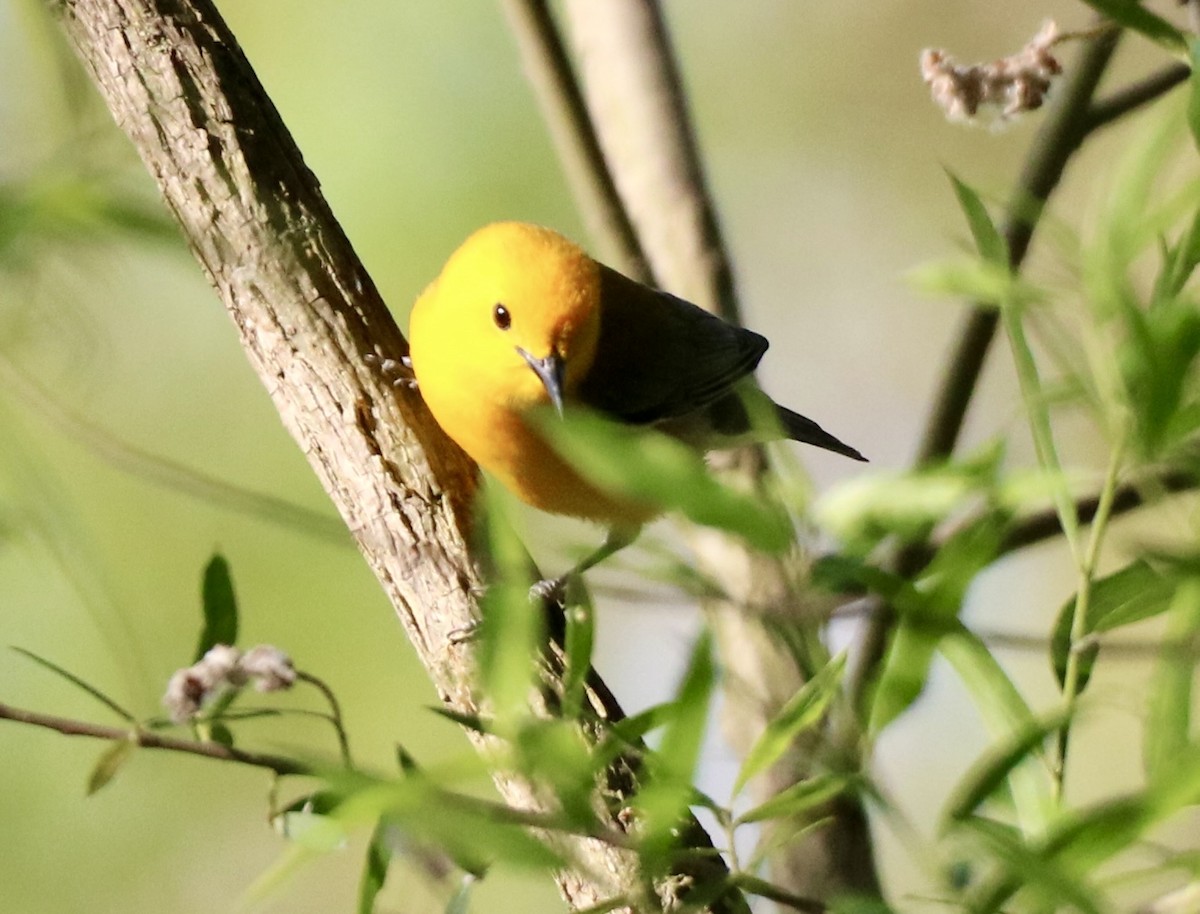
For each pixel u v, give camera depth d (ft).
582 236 44.11
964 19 50.49
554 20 35.09
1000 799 14.98
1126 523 22.84
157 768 41.96
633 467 12.07
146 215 15.61
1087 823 12.35
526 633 13.51
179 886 41.65
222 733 18.03
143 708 20.98
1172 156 15.90
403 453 25.84
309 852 15.58
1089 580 14.11
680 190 36.63
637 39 36.91
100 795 41.57
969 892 13.74
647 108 36.76
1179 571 12.92
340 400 26.03
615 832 13.99
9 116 19.83
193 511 41.88
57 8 23.58
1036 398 13.62
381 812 12.63
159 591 40.63
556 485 29.68
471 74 44.34
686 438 34.94
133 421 41.81
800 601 13.91
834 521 13.89
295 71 44.14
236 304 26.50
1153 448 12.76
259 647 16.07
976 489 13.66
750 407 15.28
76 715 39.37
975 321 31.45
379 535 25.38
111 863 41.34
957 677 16.96
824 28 51.65
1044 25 17.31
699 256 36.55
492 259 28.73
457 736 41.37
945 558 14.11
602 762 13.83
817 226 51.47
